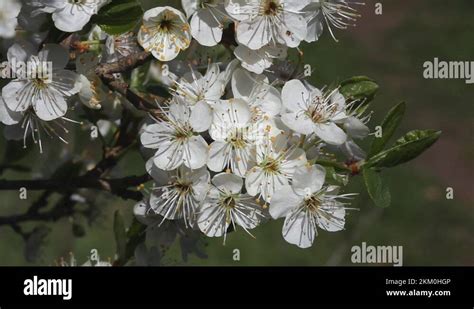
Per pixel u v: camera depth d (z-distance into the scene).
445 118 1.71
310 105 0.48
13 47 0.47
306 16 0.49
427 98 1.76
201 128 0.47
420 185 1.45
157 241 0.52
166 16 0.47
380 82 1.81
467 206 1.41
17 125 0.49
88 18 0.46
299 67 0.50
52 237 0.72
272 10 0.48
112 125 0.55
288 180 0.47
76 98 0.52
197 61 0.51
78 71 0.48
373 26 2.10
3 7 0.46
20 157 0.56
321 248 1.10
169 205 0.49
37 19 0.47
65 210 0.59
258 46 0.47
